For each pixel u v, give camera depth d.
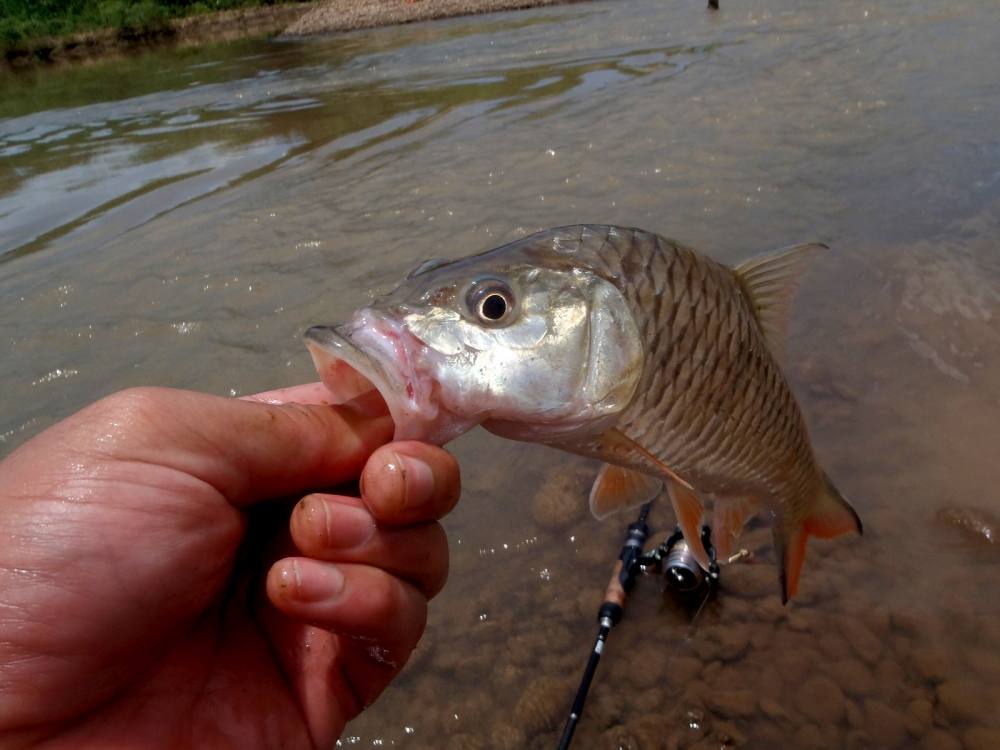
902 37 1.18
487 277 0.18
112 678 0.16
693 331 0.20
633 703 0.30
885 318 0.51
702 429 0.21
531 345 0.18
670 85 1.11
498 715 0.30
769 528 0.37
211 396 0.17
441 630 0.34
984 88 0.90
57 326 0.61
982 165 0.70
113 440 0.16
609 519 0.38
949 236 0.59
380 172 0.89
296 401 0.22
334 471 0.18
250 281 0.65
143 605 0.16
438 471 0.17
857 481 0.38
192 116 1.33
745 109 0.95
